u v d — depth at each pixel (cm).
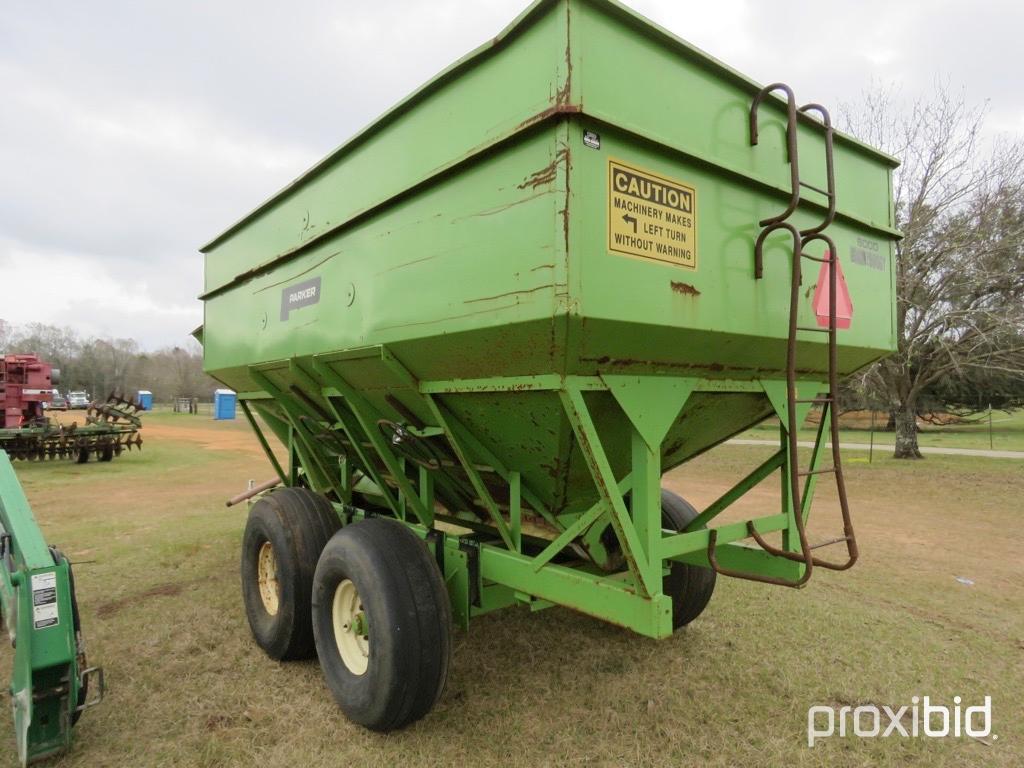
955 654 429
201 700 365
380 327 332
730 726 337
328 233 380
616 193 250
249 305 507
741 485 390
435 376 322
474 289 271
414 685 308
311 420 491
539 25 247
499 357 275
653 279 262
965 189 1375
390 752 312
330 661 356
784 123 332
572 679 388
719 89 298
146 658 421
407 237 314
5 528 352
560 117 235
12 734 334
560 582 299
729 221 298
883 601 536
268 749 315
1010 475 1261
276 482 676
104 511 977
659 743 321
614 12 251
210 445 2331
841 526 879
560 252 232
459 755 310
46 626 292
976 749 319
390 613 309
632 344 264
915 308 1390
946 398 2888
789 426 291
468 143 279
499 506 409
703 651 428
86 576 606
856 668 406
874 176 394
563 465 322
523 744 319
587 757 309
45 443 1638
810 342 339
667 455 399
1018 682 390
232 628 475
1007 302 1376
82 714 346
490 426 326
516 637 449
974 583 594
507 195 256
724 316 292
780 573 370
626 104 255
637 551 266
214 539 761
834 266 315
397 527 346
